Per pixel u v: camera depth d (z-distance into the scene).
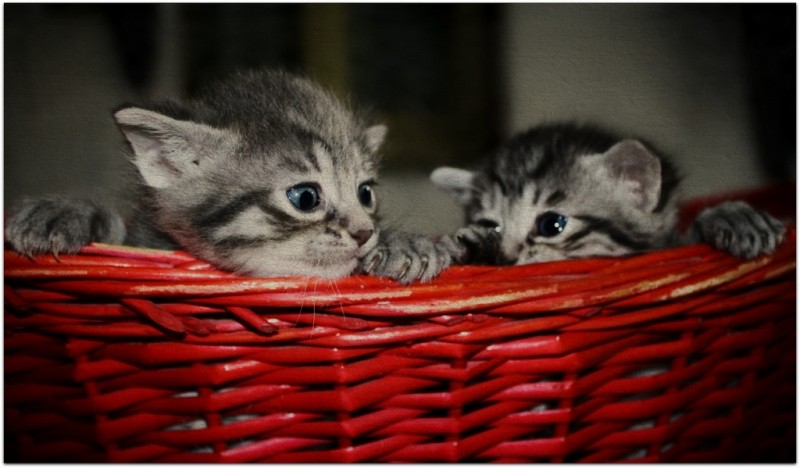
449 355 0.34
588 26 0.48
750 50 0.47
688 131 0.47
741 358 0.37
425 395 0.34
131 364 0.34
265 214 0.37
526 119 0.49
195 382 0.34
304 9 0.53
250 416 0.35
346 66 0.53
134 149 0.38
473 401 0.35
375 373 0.34
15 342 0.34
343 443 0.35
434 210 0.47
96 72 0.48
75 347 0.34
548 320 0.34
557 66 0.48
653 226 0.43
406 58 0.53
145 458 0.35
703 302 0.36
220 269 0.36
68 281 0.34
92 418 0.35
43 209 0.37
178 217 0.38
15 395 0.35
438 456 0.35
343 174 0.38
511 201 0.43
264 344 0.34
